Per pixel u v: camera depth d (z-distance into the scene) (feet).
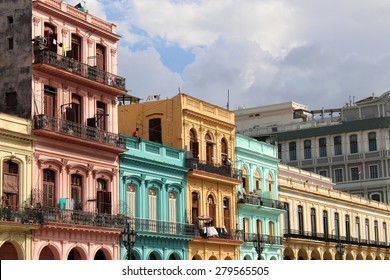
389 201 356.59
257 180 250.37
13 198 159.12
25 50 168.86
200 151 222.48
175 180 207.72
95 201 178.40
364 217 325.83
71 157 173.47
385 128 360.48
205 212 219.20
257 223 245.45
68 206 171.32
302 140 373.20
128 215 189.16
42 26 171.83
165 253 197.77
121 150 185.88
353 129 364.38
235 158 238.27
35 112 166.30
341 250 258.98
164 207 202.39
